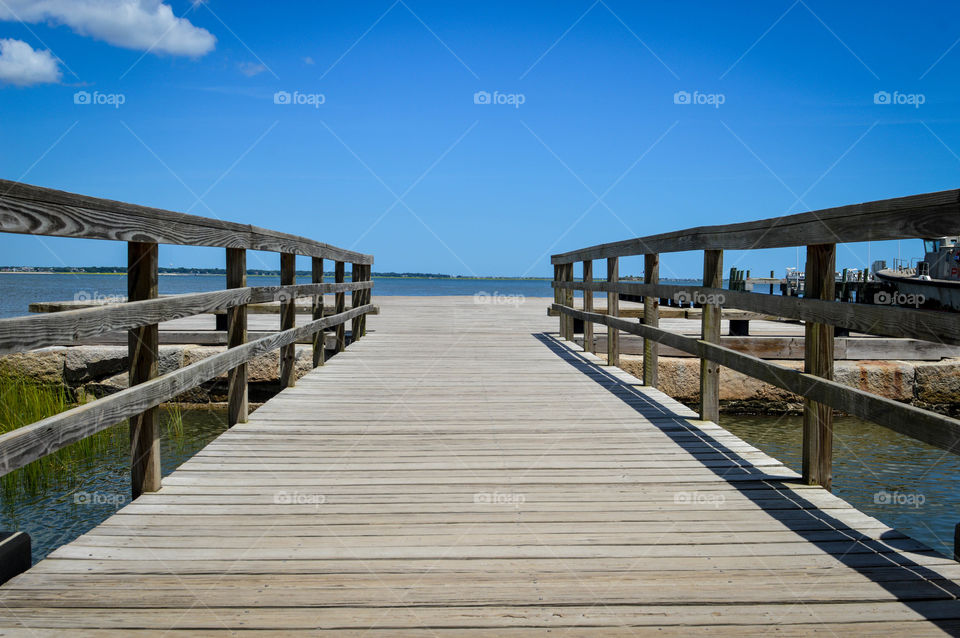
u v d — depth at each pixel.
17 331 1.98
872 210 2.51
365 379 6.29
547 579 2.28
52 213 2.20
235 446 3.96
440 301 19.83
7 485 4.91
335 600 2.12
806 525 2.76
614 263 6.89
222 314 8.58
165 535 2.62
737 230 3.79
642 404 5.19
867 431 7.07
